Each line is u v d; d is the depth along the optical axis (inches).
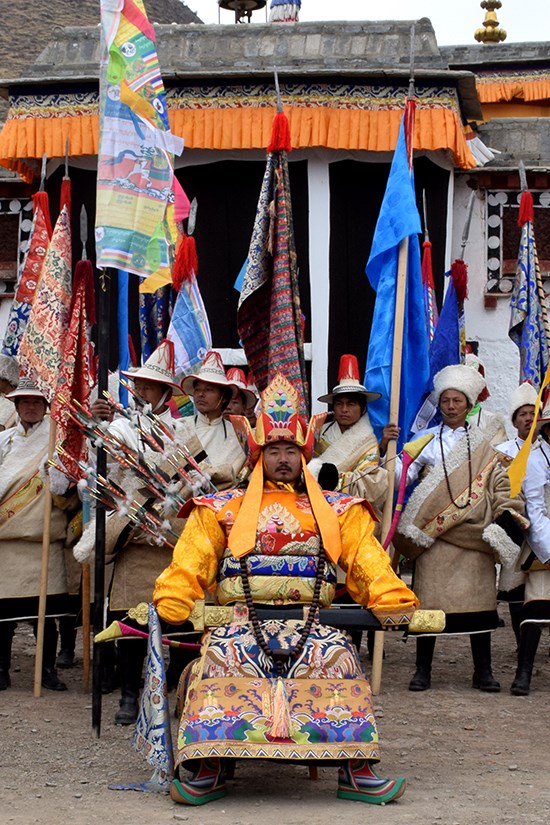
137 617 245.0
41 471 327.0
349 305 493.0
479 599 327.3
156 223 292.7
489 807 221.8
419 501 327.9
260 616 233.8
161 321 447.5
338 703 226.1
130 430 295.6
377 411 335.3
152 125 294.4
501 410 524.1
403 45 491.8
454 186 522.0
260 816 214.2
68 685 336.5
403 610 232.7
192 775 234.4
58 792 231.9
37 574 329.7
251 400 338.0
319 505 238.5
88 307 327.0
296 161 490.9
